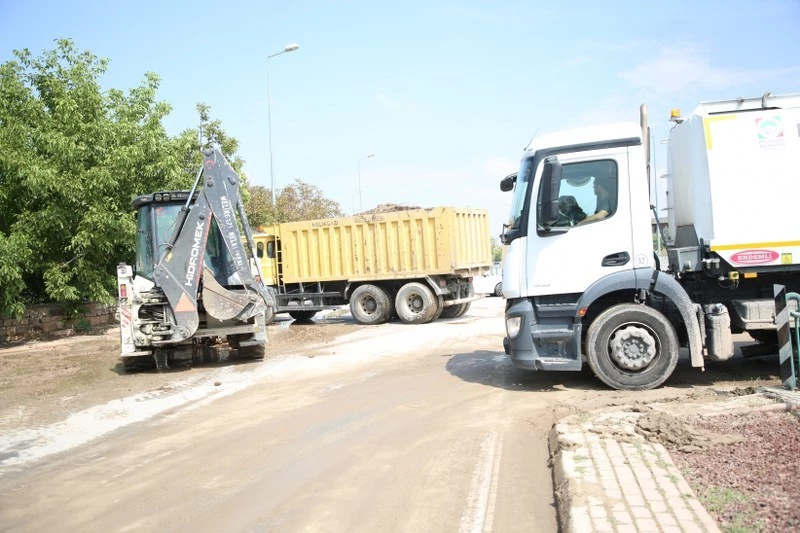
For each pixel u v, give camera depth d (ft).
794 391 21.63
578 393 25.14
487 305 77.87
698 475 14.67
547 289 25.34
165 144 59.93
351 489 16.15
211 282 35.76
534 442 19.38
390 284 61.87
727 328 24.40
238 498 15.96
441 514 14.35
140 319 35.50
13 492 17.49
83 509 15.94
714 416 19.34
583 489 14.02
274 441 20.84
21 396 31.45
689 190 25.96
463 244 61.87
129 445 21.58
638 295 25.38
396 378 30.68
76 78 58.75
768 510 12.43
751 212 24.49
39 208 55.31
